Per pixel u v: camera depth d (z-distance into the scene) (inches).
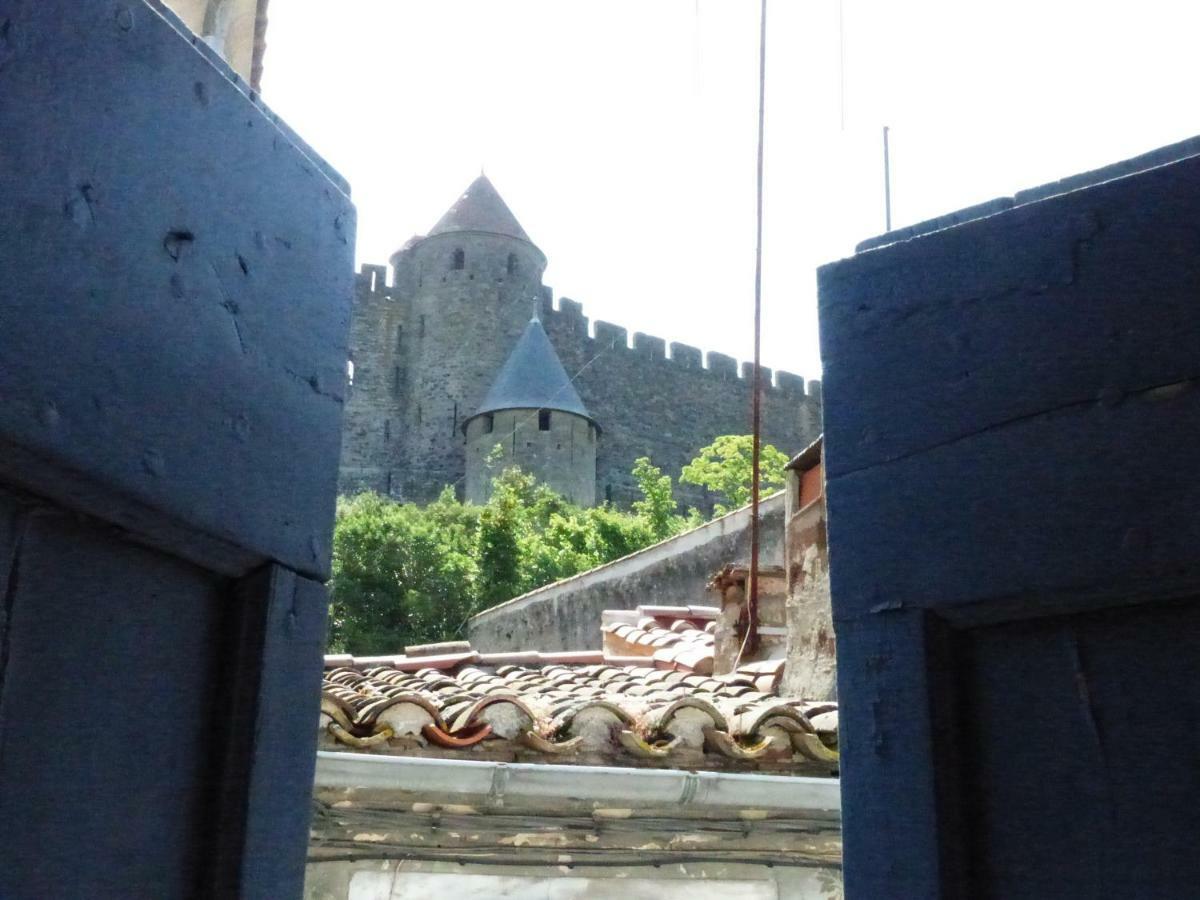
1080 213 69.2
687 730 185.3
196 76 66.2
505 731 175.5
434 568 1573.6
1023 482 67.9
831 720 199.0
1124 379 65.6
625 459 2361.0
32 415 53.6
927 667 69.6
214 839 66.4
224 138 68.3
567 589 802.2
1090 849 63.6
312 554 74.0
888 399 74.9
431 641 1514.5
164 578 65.4
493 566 1611.7
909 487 72.6
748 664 277.0
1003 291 71.2
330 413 77.4
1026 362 69.4
